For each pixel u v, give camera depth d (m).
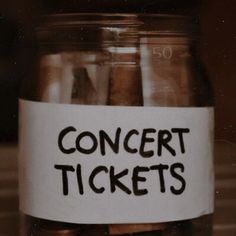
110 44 0.45
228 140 0.58
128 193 0.45
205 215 0.48
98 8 0.55
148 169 0.45
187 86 0.46
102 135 0.44
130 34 0.45
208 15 0.57
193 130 0.46
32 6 0.56
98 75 0.45
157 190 0.45
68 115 0.45
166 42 0.45
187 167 0.46
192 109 0.46
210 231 0.49
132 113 0.44
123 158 0.44
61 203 0.45
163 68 0.45
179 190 0.46
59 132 0.45
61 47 0.46
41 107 0.46
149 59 0.45
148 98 0.45
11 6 0.56
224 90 0.58
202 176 0.47
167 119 0.45
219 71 0.58
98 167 0.44
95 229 0.45
